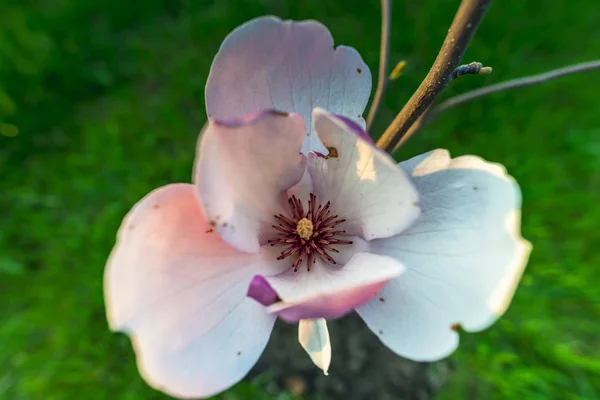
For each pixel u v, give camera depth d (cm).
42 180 52
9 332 45
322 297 19
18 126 53
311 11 55
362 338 42
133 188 48
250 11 56
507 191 21
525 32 55
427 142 49
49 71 54
